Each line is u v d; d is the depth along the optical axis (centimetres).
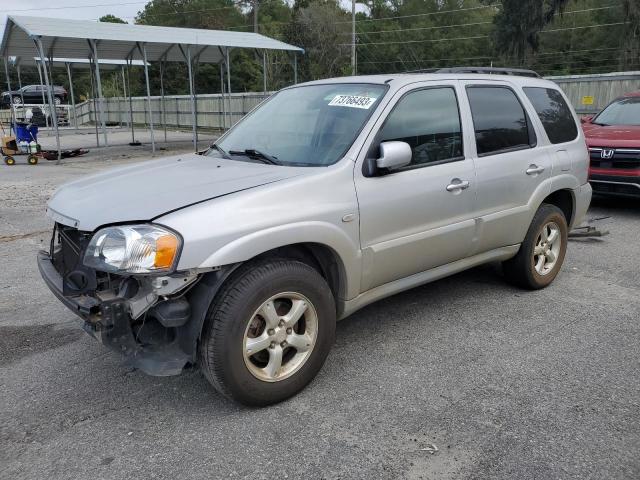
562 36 5847
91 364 385
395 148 355
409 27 6681
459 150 429
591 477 271
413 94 402
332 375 368
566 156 523
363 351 403
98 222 304
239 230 299
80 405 335
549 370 375
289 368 335
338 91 421
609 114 983
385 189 370
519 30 4641
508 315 468
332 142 375
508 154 464
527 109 495
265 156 387
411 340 420
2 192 1082
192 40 1850
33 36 1540
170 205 305
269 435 304
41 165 1586
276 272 315
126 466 280
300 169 354
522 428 310
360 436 303
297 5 6444
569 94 1947
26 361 390
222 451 291
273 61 4925
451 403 335
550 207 513
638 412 325
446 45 6431
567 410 327
